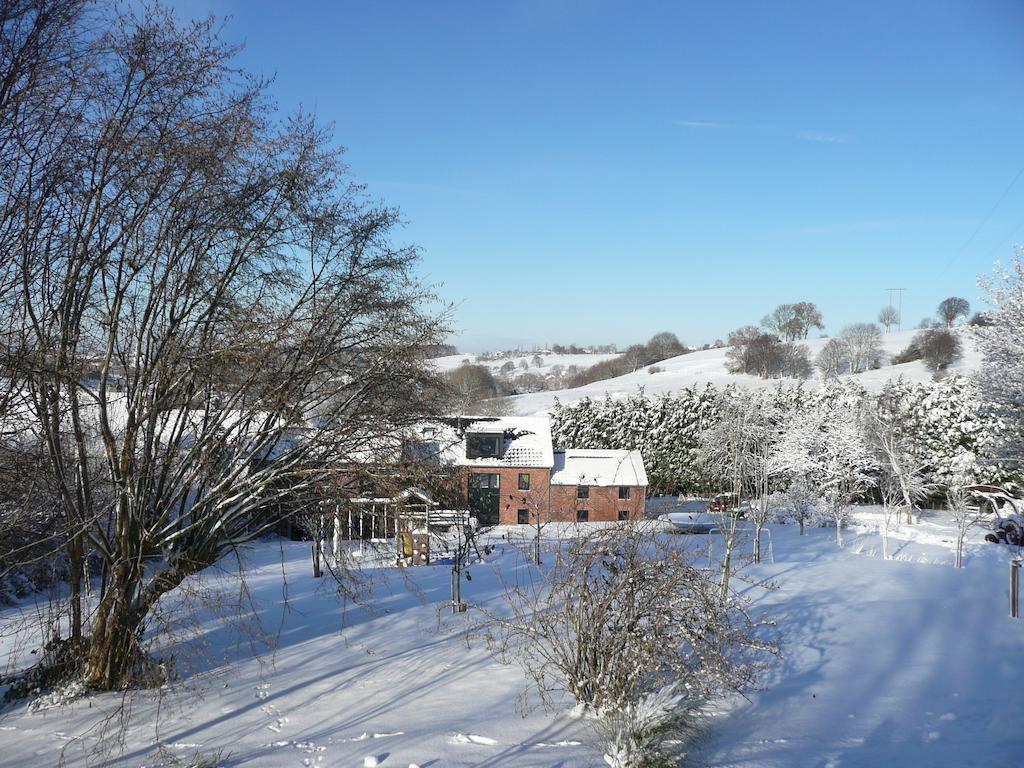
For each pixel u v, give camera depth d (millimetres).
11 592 16766
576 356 165000
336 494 11273
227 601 15414
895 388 45500
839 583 18828
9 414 10102
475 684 10352
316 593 17688
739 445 32375
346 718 9203
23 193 9914
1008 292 28984
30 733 8992
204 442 11094
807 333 128625
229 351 10062
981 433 37062
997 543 27172
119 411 12602
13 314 10172
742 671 9125
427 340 12039
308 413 11656
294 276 12125
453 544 23266
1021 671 10766
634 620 8992
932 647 12219
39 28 9508
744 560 21984
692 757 7438
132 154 10086
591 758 7508
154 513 11219
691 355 114125
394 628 13914
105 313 10969
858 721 8633
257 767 7539
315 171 11680
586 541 9758
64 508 10469
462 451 38469
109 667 10617
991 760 7230
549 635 9820
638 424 52500
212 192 10812
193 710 9695
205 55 10789
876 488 43125
